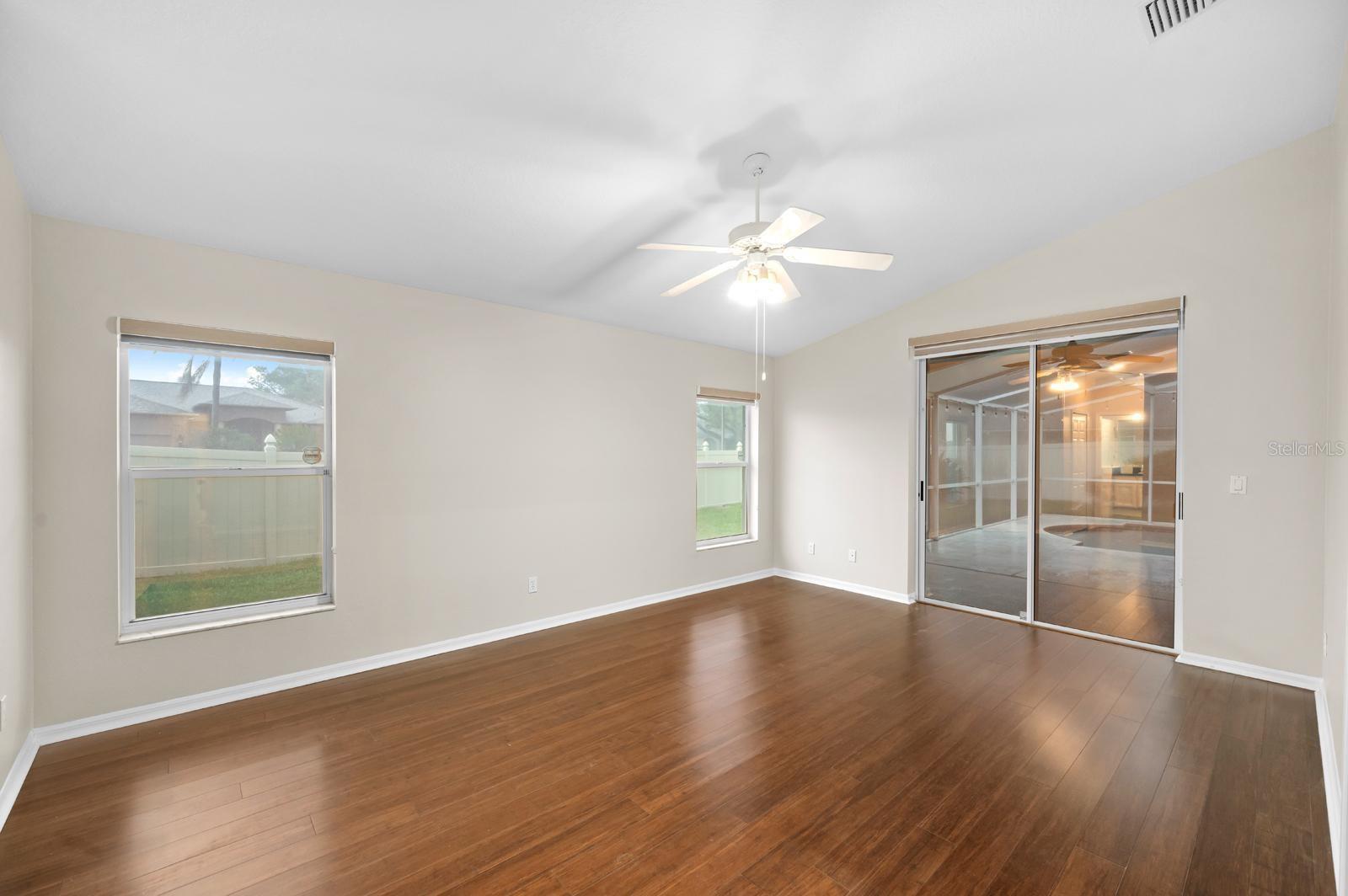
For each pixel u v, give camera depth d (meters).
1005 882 1.80
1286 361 3.26
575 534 4.47
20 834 2.01
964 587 4.76
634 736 2.71
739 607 4.85
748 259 2.60
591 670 3.50
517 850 1.95
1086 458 4.11
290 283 3.22
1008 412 4.47
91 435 2.68
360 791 2.28
